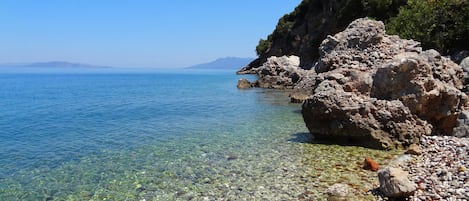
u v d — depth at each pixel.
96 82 95.94
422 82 16.61
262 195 11.27
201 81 90.19
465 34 35.16
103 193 11.84
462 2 36.06
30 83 91.06
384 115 16.31
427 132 16.38
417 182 11.03
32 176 13.70
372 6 59.50
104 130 23.09
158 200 11.13
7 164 15.32
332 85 19.55
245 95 45.50
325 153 15.68
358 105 16.69
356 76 19.72
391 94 17.44
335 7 80.44
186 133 21.38
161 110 32.81
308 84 37.28
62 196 11.66
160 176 13.34
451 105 16.78
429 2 39.81
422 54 20.17
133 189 12.12
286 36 113.81
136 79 116.44
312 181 12.29
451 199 9.64
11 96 50.84
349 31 30.14
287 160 14.84
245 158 15.36
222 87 62.78
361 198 10.61
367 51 27.77
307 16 106.06
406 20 41.03
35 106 37.72
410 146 15.07
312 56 87.44
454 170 11.43
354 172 13.04
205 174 13.41
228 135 20.38
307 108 17.78
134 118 28.27
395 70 17.25
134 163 15.12
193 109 32.94
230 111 30.84
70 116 29.94
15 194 11.86
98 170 14.27
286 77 56.03
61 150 17.70
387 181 10.59
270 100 38.88
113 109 34.31
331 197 10.82
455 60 32.62
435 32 37.06
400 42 28.06
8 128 24.28
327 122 17.36
